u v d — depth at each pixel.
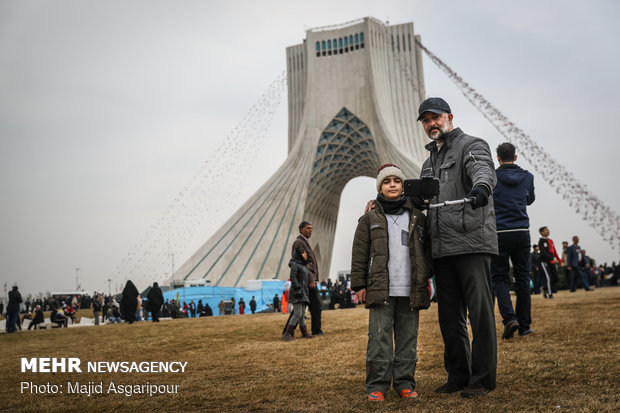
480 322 3.35
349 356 5.16
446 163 3.65
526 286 5.62
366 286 3.54
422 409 3.01
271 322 10.24
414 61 49.34
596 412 2.70
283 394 3.70
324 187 52.56
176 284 33.97
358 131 48.16
